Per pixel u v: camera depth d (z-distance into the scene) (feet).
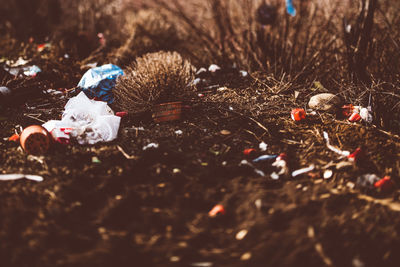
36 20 20.33
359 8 12.81
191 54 16.52
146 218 7.83
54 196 8.30
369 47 12.89
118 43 18.52
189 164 9.43
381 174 9.07
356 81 12.92
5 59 17.08
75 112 11.01
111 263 6.78
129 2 20.88
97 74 12.90
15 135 10.61
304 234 7.36
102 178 8.87
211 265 6.77
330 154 9.82
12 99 12.52
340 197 8.33
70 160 9.53
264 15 14.97
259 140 10.57
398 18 15.61
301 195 8.42
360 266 6.64
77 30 19.74
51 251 6.98
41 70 15.17
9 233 7.32
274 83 13.91
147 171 9.16
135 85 11.86
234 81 14.32
